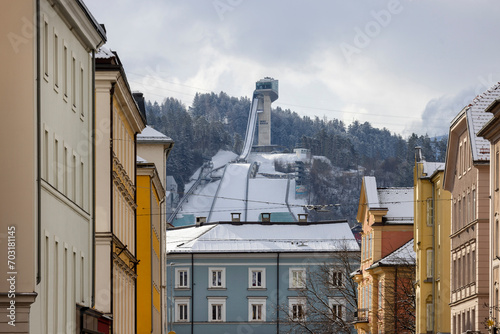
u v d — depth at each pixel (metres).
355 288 123.31
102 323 47.84
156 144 90.50
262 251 136.75
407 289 98.69
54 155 38.06
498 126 64.06
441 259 83.12
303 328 126.94
